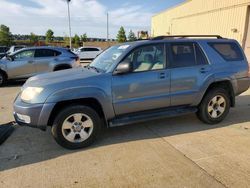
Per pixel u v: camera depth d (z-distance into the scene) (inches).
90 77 160.7
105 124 183.0
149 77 172.4
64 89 152.6
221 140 171.8
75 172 132.7
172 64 181.6
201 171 132.0
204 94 195.0
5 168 137.4
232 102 207.6
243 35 699.4
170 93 181.5
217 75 193.9
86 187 119.5
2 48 965.2
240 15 706.8
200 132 186.9
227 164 139.2
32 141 173.2
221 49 202.2
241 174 129.0
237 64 204.8
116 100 165.9
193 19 975.0
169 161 142.9
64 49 442.3
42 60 416.2
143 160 144.6
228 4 754.8
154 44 178.1
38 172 133.0
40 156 151.3
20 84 424.2
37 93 151.3
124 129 194.2
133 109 173.3
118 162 142.8
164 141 171.0
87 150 158.9
